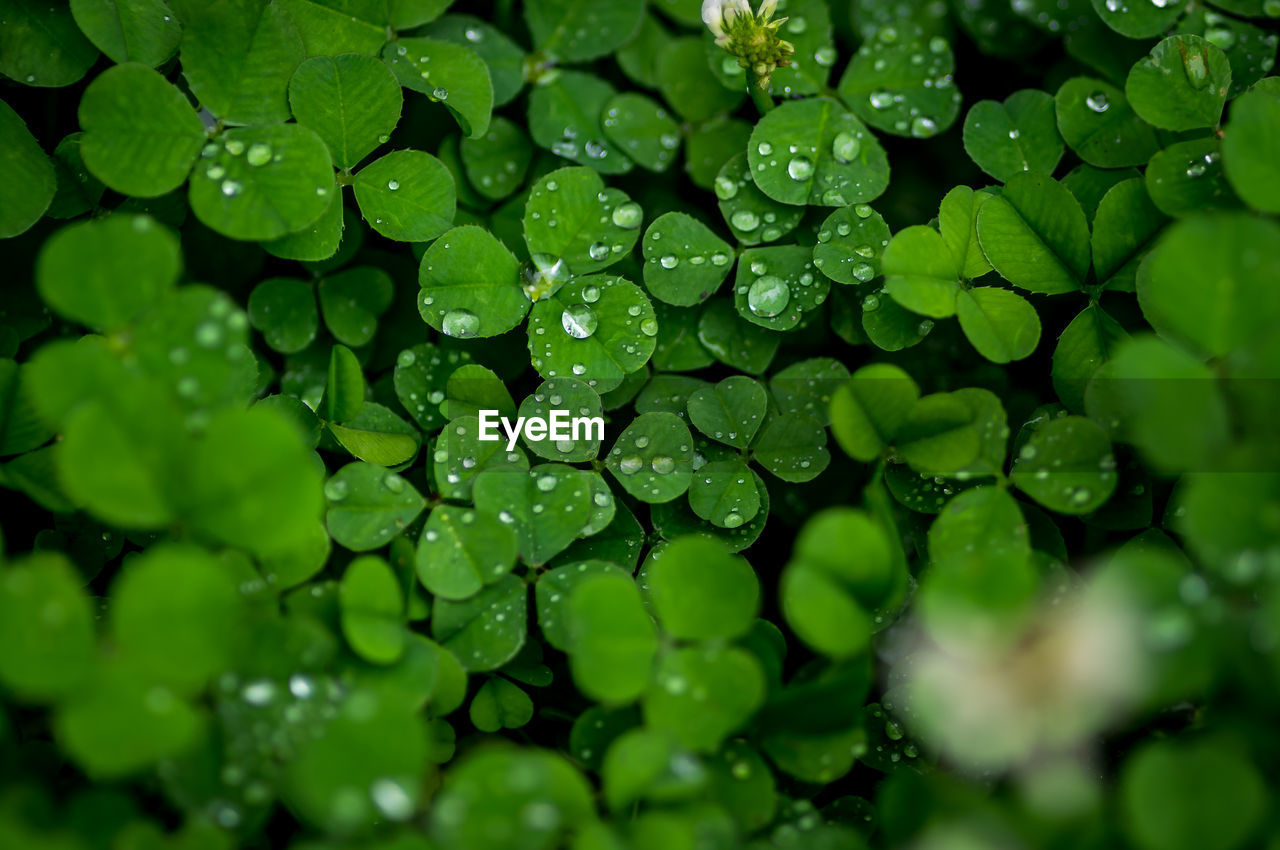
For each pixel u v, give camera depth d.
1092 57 0.31
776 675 0.27
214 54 0.28
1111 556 0.28
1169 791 0.25
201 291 0.26
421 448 0.29
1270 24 0.31
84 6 0.28
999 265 0.29
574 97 0.31
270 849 0.27
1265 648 0.25
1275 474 0.25
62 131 0.30
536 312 0.29
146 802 0.27
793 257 0.30
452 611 0.27
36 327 0.29
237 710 0.26
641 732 0.26
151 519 0.25
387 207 0.29
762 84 0.30
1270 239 0.26
